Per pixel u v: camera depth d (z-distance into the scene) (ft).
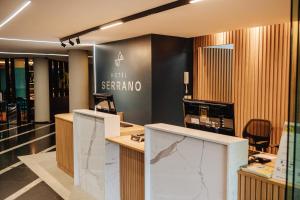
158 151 11.32
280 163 7.92
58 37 25.25
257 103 21.25
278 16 17.33
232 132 10.04
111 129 14.71
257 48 21.03
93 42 29.22
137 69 25.23
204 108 10.82
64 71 50.08
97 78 31.27
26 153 26.17
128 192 14.65
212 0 13.84
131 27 20.74
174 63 25.08
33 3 14.32
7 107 42.60
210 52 25.84
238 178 8.70
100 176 15.55
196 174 9.78
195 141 9.73
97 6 15.03
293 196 6.04
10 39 26.27
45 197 16.43
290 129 5.97
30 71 44.75
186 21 18.63
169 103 24.95
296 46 5.73
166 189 11.05
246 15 17.06
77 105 34.42
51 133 35.50
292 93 5.84
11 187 17.92
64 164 20.85
